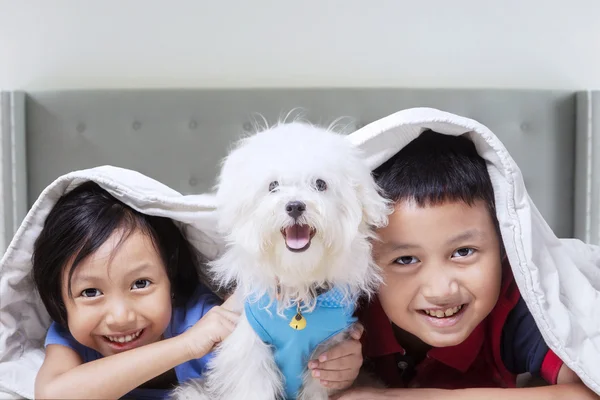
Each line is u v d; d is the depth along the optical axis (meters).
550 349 0.96
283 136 0.86
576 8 2.15
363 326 1.01
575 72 2.17
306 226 0.81
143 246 0.97
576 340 0.90
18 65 2.14
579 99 2.04
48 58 2.14
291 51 2.17
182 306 1.12
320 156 0.82
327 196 0.82
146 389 1.10
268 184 0.82
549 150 2.06
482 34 2.16
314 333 0.90
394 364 1.09
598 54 2.16
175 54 2.16
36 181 2.04
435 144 1.00
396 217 0.92
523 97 2.06
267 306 0.89
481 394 0.91
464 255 0.94
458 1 2.15
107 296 0.96
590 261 1.32
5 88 2.13
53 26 2.14
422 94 2.06
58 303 1.00
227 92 2.06
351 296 0.92
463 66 2.17
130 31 2.15
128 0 2.14
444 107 2.06
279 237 0.82
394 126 0.94
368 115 2.06
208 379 1.00
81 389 0.88
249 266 0.88
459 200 0.92
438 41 2.17
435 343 0.97
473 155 0.97
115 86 2.16
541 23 2.16
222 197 0.88
